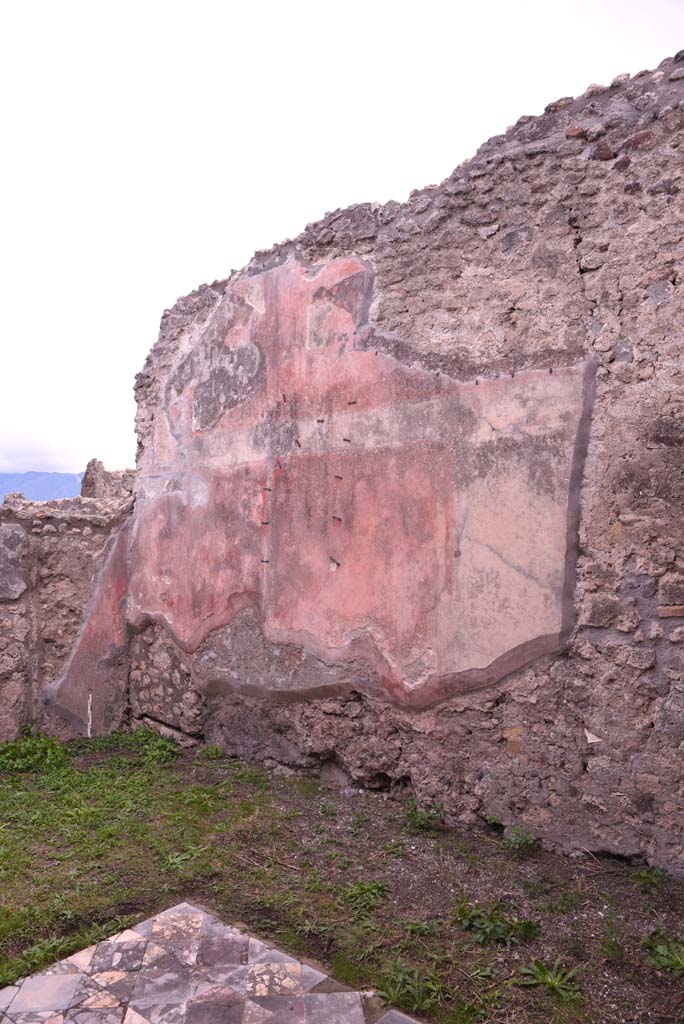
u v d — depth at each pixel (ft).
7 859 11.69
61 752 17.35
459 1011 8.03
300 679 15.96
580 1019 7.91
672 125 11.41
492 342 13.12
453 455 13.42
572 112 12.69
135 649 20.29
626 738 11.33
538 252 12.69
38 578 18.98
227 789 15.06
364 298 15.12
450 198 13.88
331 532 15.46
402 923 9.78
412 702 13.80
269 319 17.21
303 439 16.15
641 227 11.60
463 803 13.09
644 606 11.23
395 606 14.17
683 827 10.73
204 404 18.83
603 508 11.66
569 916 10.00
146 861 11.70
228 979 8.64
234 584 17.61
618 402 11.61
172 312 20.31
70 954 9.17
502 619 12.62
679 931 9.55
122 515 20.57
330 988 8.50
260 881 11.05
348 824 13.29
